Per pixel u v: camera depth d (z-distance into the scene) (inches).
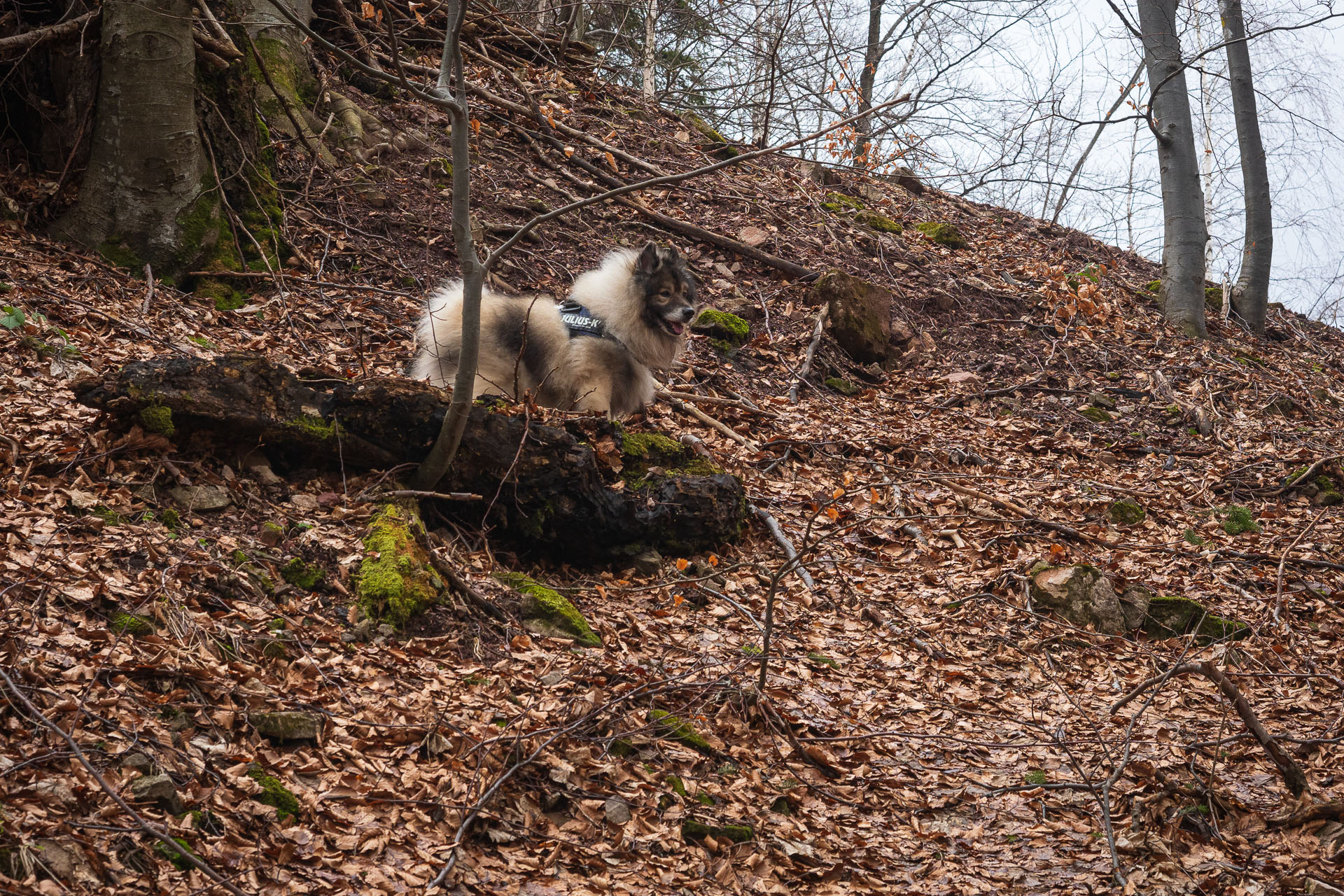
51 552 177.8
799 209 584.1
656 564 263.6
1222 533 355.9
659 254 307.0
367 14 279.9
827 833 182.5
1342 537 359.3
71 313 287.3
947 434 410.3
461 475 239.6
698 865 163.6
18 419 217.5
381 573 204.5
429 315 294.2
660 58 826.2
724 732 199.9
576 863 156.3
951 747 218.8
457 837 148.4
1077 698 248.5
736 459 335.9
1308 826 194.1
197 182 354.0
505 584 228.2
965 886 172.7
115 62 337.1
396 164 475.2
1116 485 385.7
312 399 229.1
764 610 256.7
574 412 285.3
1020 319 539.5
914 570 298.5
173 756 144.9
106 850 124.4
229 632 177.5
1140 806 197.3
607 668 207.9
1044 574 290.5
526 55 631.2
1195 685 261.1
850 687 234.1
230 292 352.8
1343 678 267.6
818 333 457.4
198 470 215.6
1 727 137.1
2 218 329.7
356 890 135.2
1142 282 675.4
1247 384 510.9
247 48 424.2
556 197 504.1
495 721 180.5
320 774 155.8
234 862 132.4
